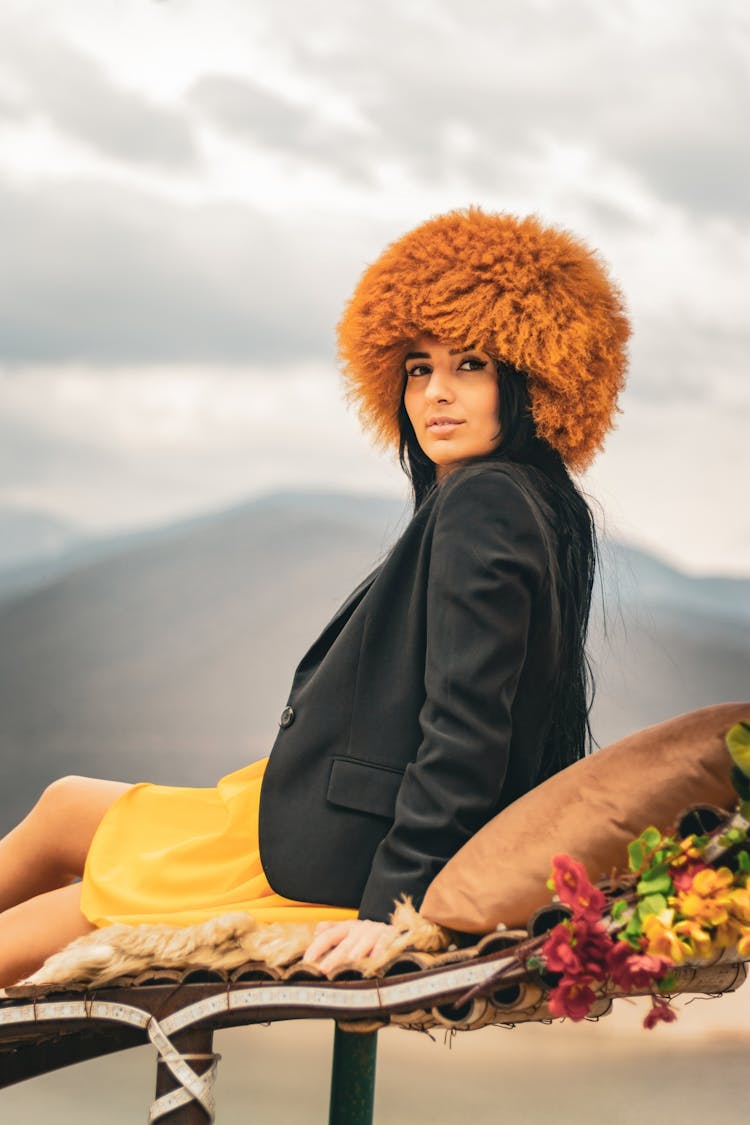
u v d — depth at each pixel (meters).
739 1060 3.20
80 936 1.61
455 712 1.48
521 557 1.53
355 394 1.86
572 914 1.32
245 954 1.44
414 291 1.67
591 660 1.78
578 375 1.67
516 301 1.65
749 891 1.30
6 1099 2.86
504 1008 1.36
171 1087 1.44
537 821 1.40
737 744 1.31
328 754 1.59
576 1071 3.08
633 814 1.37
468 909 1.37
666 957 1.27
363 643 1.60
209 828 1.72
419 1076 3.03
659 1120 2.66
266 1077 2.99
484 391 1.69
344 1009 1.38
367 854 1.56
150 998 1.46
